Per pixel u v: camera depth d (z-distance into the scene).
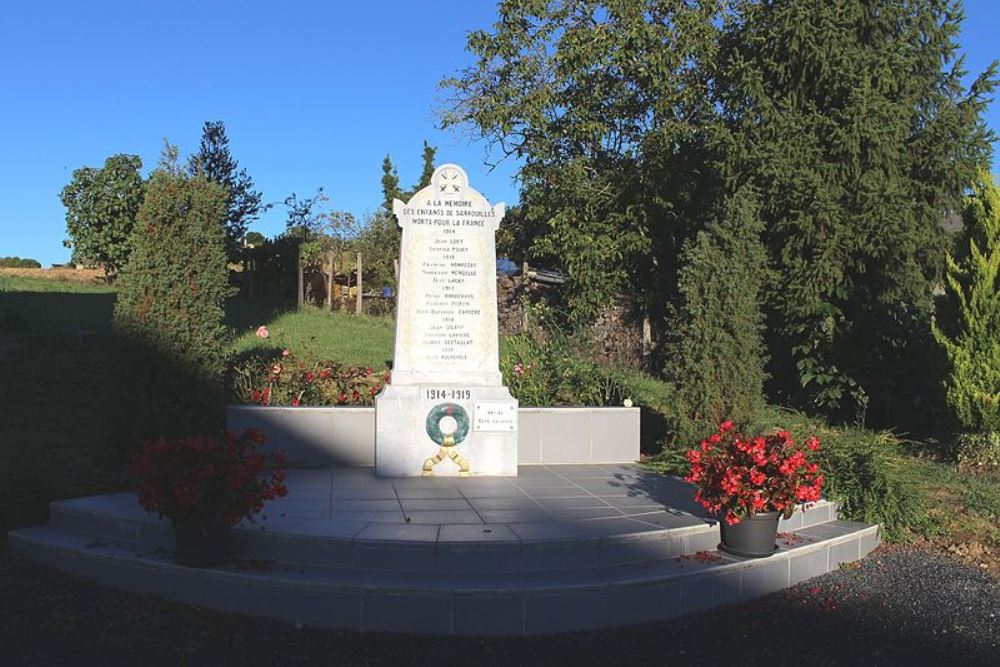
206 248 7.50
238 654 4.37
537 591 4.76
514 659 4.45
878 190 9.62
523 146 16.53
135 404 7.14
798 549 5.86
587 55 14.84
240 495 4.89
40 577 5.28
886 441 8.98
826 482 7.20
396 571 5.04
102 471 6.91
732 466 5.52
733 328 7.88
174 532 5.19
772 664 4.52
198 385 7.35
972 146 9.90
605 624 4.91
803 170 9.87
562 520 5.75
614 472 7.84
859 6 10.20
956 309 9.41
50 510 5.96
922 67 10.38
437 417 7.43
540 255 16.11
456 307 7.59
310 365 9.19
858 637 4.95
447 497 6.48
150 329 7.17
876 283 10.45
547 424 8.33
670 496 6.71
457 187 7.61
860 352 11.13
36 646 4.34
